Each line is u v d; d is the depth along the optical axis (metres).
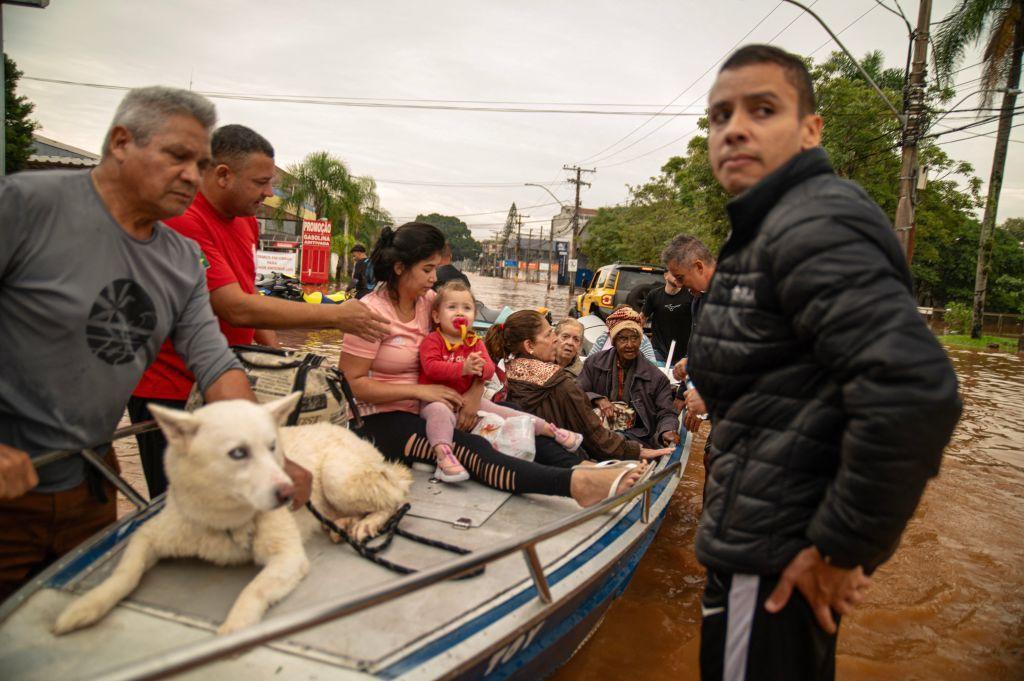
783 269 1.62
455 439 3.44
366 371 3.51
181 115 2.24
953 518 5.61
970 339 25.28
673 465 3.79
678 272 5.07
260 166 3.25
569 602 2.57
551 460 3.76
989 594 4.28
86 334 2.25
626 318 5.04
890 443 1.42
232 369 2.65
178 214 2.37
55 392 2.27
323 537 2.61
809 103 1.92
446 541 2.71
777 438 1.71
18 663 1.86
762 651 1.78
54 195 2.14
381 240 3.56
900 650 3.62
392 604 2.20
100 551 2.34
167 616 2.04
